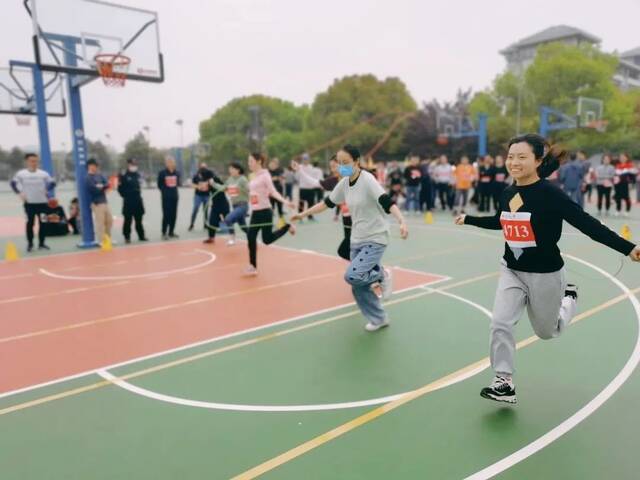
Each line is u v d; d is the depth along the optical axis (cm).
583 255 870
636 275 721
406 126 4747
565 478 277
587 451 301
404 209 1661
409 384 395
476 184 1712
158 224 1459
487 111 4731
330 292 674
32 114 1543
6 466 300
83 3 940
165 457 304
